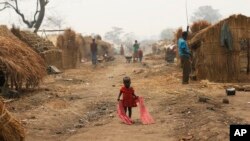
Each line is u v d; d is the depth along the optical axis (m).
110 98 14.48
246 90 14.96
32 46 25.02
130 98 10.32
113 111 11.98
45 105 12.70
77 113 11.90
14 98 13.91
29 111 11.71
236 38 17.47
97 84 19.58
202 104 11.30
